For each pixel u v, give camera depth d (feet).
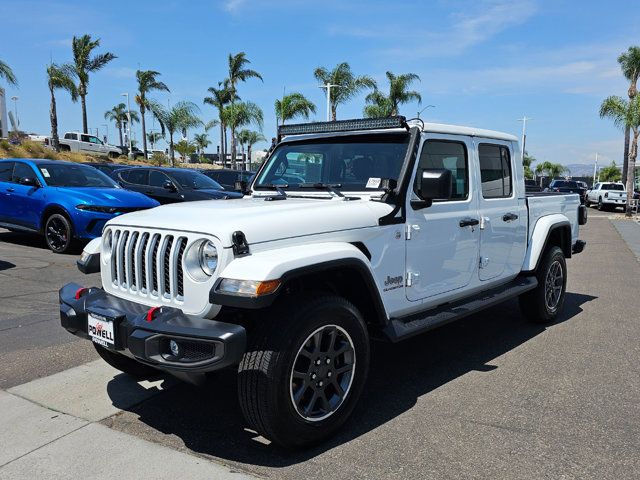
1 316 19.49
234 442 11.07
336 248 11.01
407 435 11.38
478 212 15.60
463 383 14.23
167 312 10.33
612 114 82.48
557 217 19.92
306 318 10.23
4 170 35.50
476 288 15.94
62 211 31.73
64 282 25.04
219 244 10.06
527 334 18.65
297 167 15.30
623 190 105.60
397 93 107.65
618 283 27.68
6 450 10.66
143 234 11.40
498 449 10.80
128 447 10.80
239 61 130.00
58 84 110.83
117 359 13.65
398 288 13.03
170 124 133.39
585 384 14.15
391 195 12.94
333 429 11.05
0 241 36.68
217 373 13.39
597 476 9.87
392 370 15.20
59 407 12.59
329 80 106.01
